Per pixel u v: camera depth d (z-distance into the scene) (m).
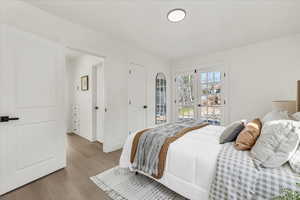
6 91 1.50
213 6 1.77
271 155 0.99
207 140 1.59
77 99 4.18
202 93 3.69
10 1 1.63
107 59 2.70
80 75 4.02
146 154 1.61
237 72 3.11
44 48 1.85
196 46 3.11
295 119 1.46
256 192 0.90
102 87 3.38
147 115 3.60
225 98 3.28
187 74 3.97
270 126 1.16
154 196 1.47
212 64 3.49
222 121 3.33
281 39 2.61
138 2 1.73
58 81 2.02
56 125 2.00
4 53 1.48
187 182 1.27
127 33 2.56
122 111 3.01
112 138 2.82
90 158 2.45
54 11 1.92
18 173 1.59
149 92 3.66
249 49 2.96
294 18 2.01
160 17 2.04
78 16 2.04
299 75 2.44
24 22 1.73
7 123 1.51
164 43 2.98
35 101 1.75
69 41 2.16
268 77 2.74
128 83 3.13
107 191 1.55
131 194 1.50
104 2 1.73
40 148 1.80
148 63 3.61
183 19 2.08
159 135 1.67
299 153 0.97
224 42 2.89
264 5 1.74
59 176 1.86
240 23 2.17
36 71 1.76
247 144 1.27
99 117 3.49
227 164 1.07
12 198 1.44
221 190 1.03
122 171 1.98
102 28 2.39
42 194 1.50
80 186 1.65
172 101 4.29
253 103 2.91
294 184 0.81
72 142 3.42
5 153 1.50
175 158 1.37
